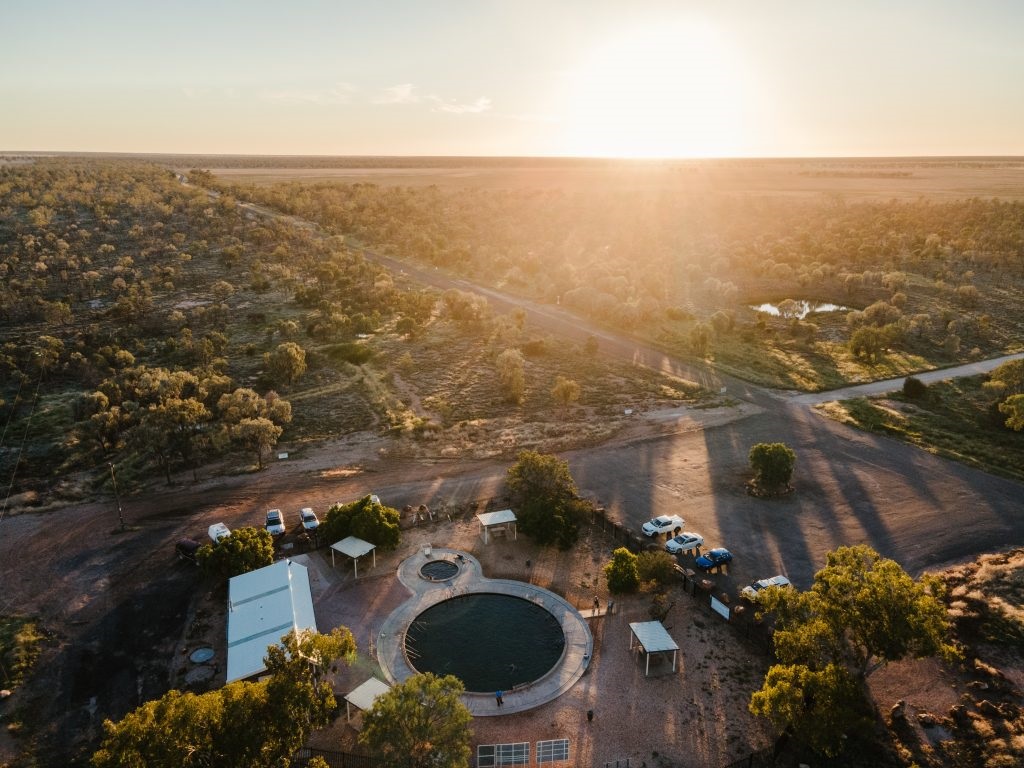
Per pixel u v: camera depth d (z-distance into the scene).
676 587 54.22
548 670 44.97
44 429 85.62
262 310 140.38
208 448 81.00
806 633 38.69
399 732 32.25
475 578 55.28
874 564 41.50
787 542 60.47
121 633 48.75
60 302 128.25
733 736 39.16
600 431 86.56
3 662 45.31
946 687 42.31
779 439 83.81
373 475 74.81
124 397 92.56
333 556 57.19
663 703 41.75
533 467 64.56
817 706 35.38
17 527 63.72
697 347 119.62
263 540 55.59
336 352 115.56
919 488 70.19
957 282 163.62
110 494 70.69
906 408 93.88
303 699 33.09
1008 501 66.88
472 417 92.56
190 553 57.75
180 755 29.42
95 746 38.88
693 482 72.69
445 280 177.38
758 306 160.25
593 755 37.81
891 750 37.62
